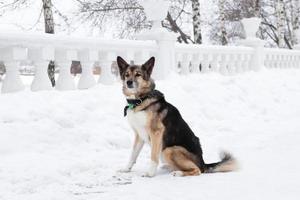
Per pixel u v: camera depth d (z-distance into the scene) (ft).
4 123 19.40
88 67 23.04
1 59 20.92
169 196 15.65
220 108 25.95
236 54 31.63
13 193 16.21
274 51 36.99
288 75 35.50
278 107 28.50
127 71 17.71
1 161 17.98
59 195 16.01
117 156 19.44
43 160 18.30
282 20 53.47
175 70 26.78
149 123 17.52
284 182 16.29
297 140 21.43
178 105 24.43
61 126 20.29
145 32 26.02
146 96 17.65
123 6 53.06
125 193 16.02
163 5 25.79
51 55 21.48
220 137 22.52
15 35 20.39
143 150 20.30
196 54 28.55
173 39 26.04
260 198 15.24
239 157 19.17
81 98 21.79
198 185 16.39
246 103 27.71
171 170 18.06
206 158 19.74
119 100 22.45
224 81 28.68
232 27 74.43
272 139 21.86
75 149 19.56
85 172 17.92
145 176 17.53
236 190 15.87
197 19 44.80
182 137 17.67
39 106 20.49
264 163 18.35
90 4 50.88
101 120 21.24
